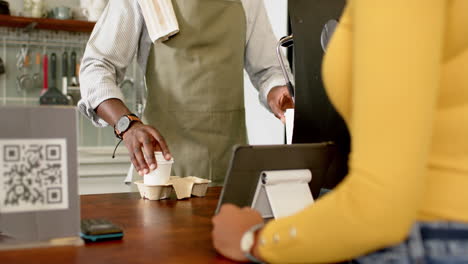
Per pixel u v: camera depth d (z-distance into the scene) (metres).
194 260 0.75
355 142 0.58
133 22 1.92
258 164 0.93
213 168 2.00
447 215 0.62
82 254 0.78
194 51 1.98
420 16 0.54
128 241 0.88
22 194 0.82
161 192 1.41
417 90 0.54
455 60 0.61
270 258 0.67
